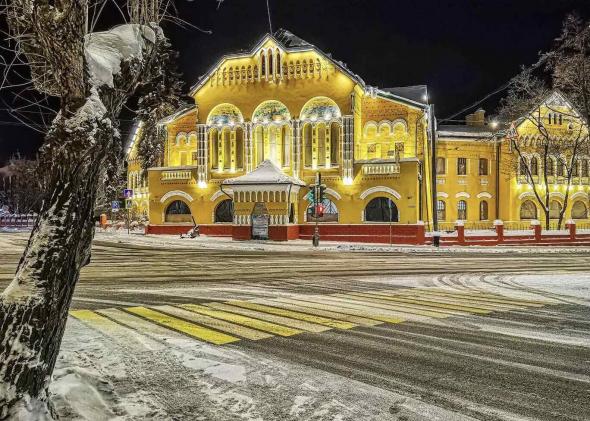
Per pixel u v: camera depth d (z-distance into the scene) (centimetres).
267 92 4056
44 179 470
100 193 533
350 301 1242
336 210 3888
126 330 892
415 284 1588
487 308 1159
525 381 644
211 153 4222
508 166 4669
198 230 4131
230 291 1395
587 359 744
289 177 3816
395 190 3728
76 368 630
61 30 462
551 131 4688
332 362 716
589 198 4869
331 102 3916
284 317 1030
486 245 3622
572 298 1320
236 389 602
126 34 549
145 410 531
